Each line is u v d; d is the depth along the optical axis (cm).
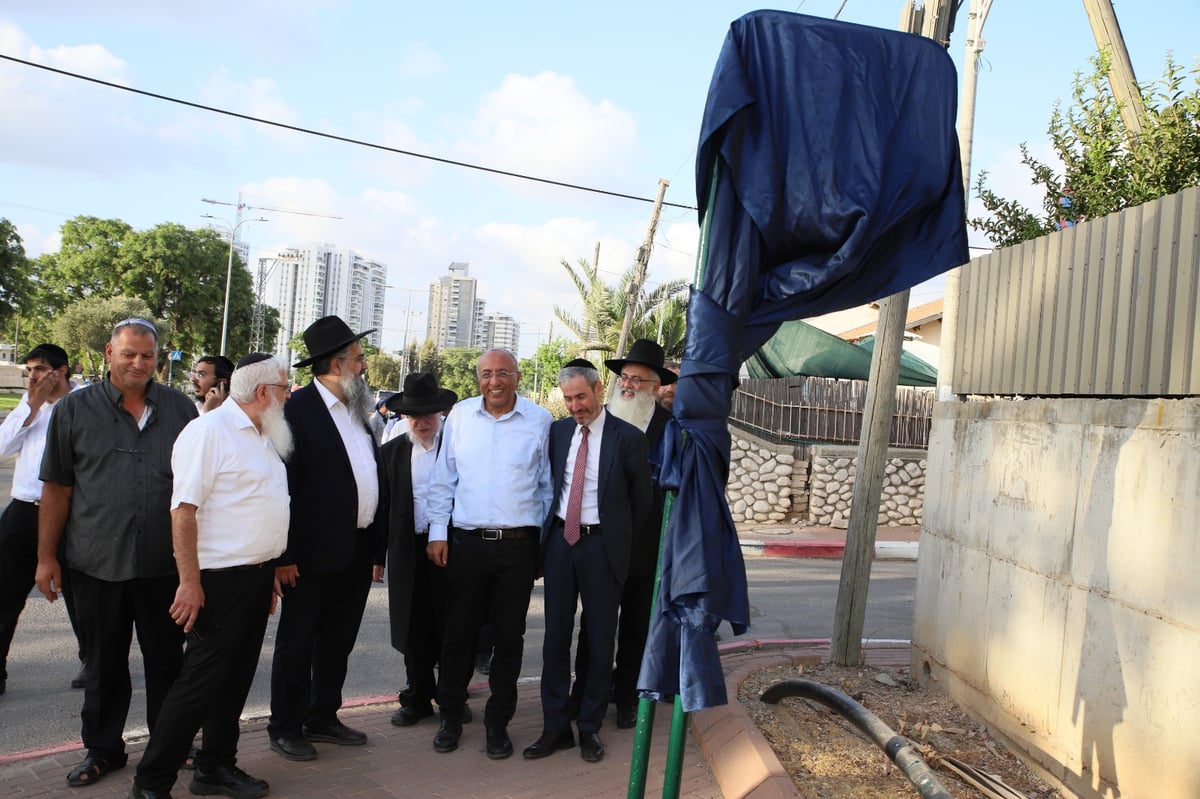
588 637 479
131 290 5406
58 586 422
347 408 479
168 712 381
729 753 447
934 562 564
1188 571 328
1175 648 332
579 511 479
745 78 344
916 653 583
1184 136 586
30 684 567
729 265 344
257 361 403
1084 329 416
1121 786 361
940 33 579
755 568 1190
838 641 619
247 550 391
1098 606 383
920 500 1608
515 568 475
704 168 349
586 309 2589
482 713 547
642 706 349
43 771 427
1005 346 493
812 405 1590
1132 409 369
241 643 395
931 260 361
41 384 530
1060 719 409
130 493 407
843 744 464
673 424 346
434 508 492
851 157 347
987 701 482
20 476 527
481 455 482
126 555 407
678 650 339
